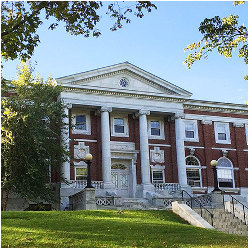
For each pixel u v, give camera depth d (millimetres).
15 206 35438
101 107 40469
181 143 43094
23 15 18688
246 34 21625
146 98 42531
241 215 24344
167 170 43219
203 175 44594
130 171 41844
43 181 32000
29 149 31047
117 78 41906
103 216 22562
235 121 47438
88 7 19109
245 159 47031
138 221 21344
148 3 19000
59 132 35062
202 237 18156
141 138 41656
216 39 22000
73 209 31984
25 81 33344
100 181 39094
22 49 19203
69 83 39500
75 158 39594
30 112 31438
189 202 32500
